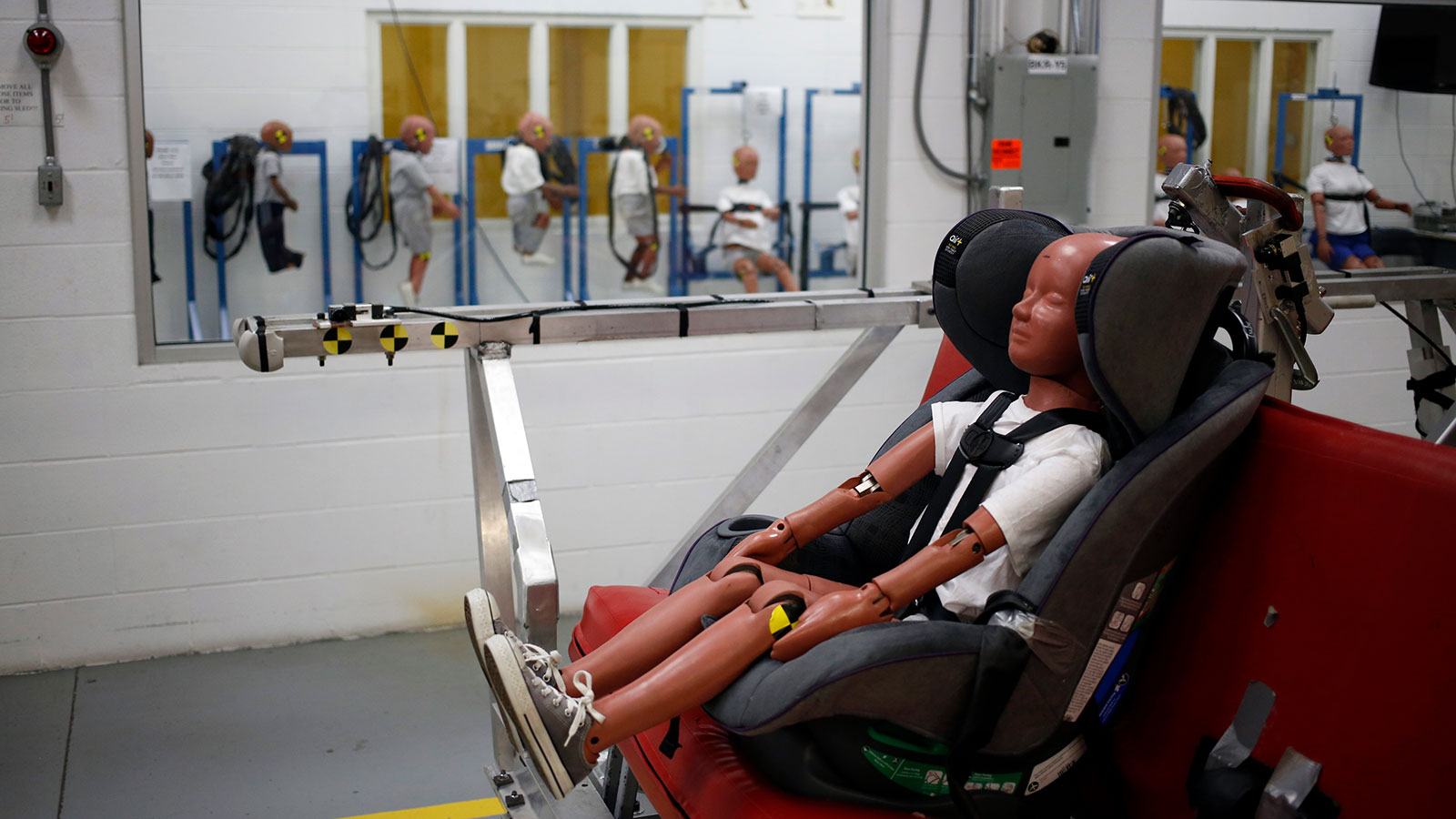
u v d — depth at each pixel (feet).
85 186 9.60
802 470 11.82
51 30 9.30
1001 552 5.09
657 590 6.64
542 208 13.42
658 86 13.46
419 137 12.57
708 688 4.85
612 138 13.53
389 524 10.77
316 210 12.07
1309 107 12.96
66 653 10.11
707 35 13.26
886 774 4.72
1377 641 4.49
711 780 4.96
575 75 13.21
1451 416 6.25
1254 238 5.83
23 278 9.57
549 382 11.00
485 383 6.52
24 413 9.73
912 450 5.78
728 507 8.13
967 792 4.87
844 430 11.86
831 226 13.50
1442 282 8.22
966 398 6.31
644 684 4.83
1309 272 5.88
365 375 10.44
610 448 11.29
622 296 13.99
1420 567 4.37
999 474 5.28
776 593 5.00
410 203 12.69
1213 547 5.21
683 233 13.97
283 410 10.30
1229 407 4.76
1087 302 4.54
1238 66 12.62
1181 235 4.72
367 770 8.31
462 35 12.62
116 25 9.52
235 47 11.09
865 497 5.75
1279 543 4.91
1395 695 4.40
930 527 5.55
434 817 7.67
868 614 4.84
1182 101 12.55
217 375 10.10
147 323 9.91
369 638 10.84
